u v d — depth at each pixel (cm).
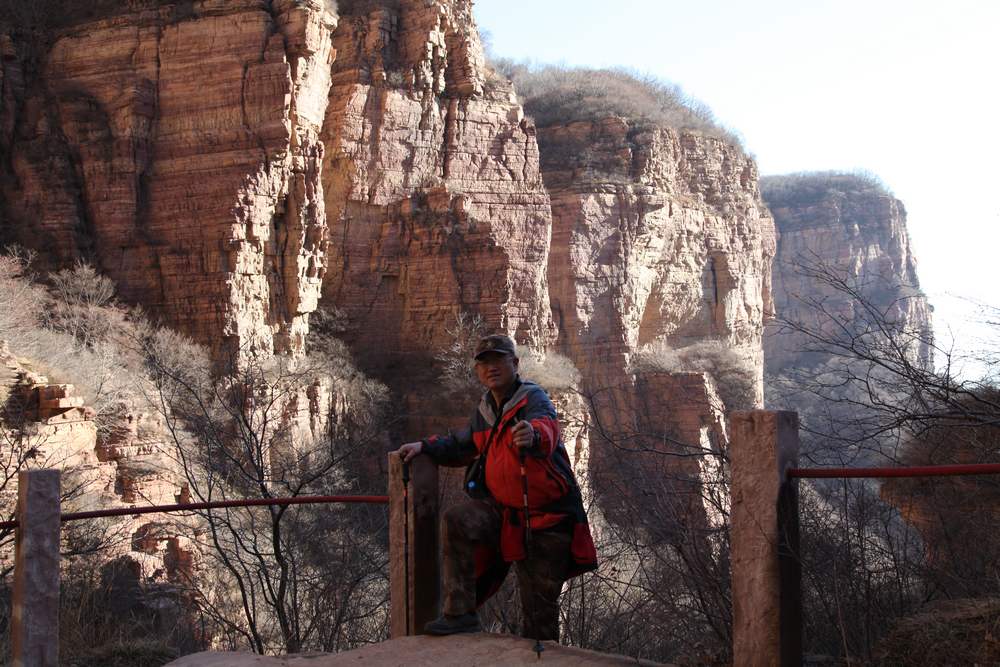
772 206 11550
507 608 857
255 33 3428
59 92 3484
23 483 475
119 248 3369
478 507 510
